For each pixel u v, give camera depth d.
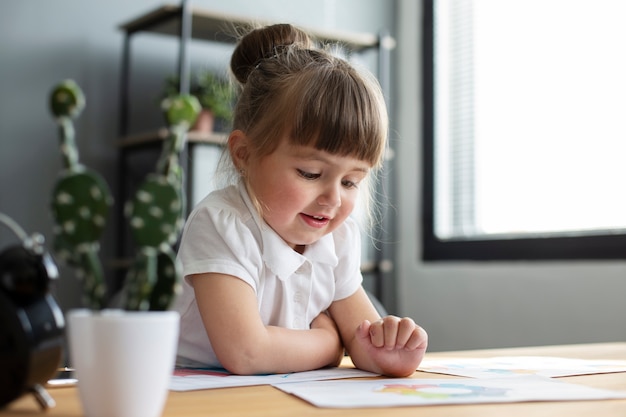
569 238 2.80
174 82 2.82
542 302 2.88
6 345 0.62
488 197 3.18
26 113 2.83
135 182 2.97
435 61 3.41
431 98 3.41
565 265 2.81
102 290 0.53
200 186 2.71
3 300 0.62
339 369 1.05
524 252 2.96
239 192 1.14
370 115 1.03
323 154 1.02
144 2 3.04
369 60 3.52
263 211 1.09
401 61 3.55
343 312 1.21
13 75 2.81
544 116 2.97
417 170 3.44
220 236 1.05
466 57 3.31
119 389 0.55
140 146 2.87
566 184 2.88
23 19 2.83
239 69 1.25
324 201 1.05
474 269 3.14
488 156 3.19
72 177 0.51
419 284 3.37
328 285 1.19
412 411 0.66
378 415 0.64
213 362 1.14
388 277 3.45
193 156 2.71
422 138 3.42
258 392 0.77
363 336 1.00
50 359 0.64
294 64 1.09
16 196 2.80
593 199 2.78
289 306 1.14
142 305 0.56
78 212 0.51
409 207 3.45
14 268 0.62
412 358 0.93
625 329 2.61
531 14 3.05
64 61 2.89
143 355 0.56
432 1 3.44
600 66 2.78
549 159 2.95
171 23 2.84
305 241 1.11
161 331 0.56
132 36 3.00
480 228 3.20
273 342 0.99
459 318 3.19
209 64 3.11
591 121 2.80
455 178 3.31
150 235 0.52
